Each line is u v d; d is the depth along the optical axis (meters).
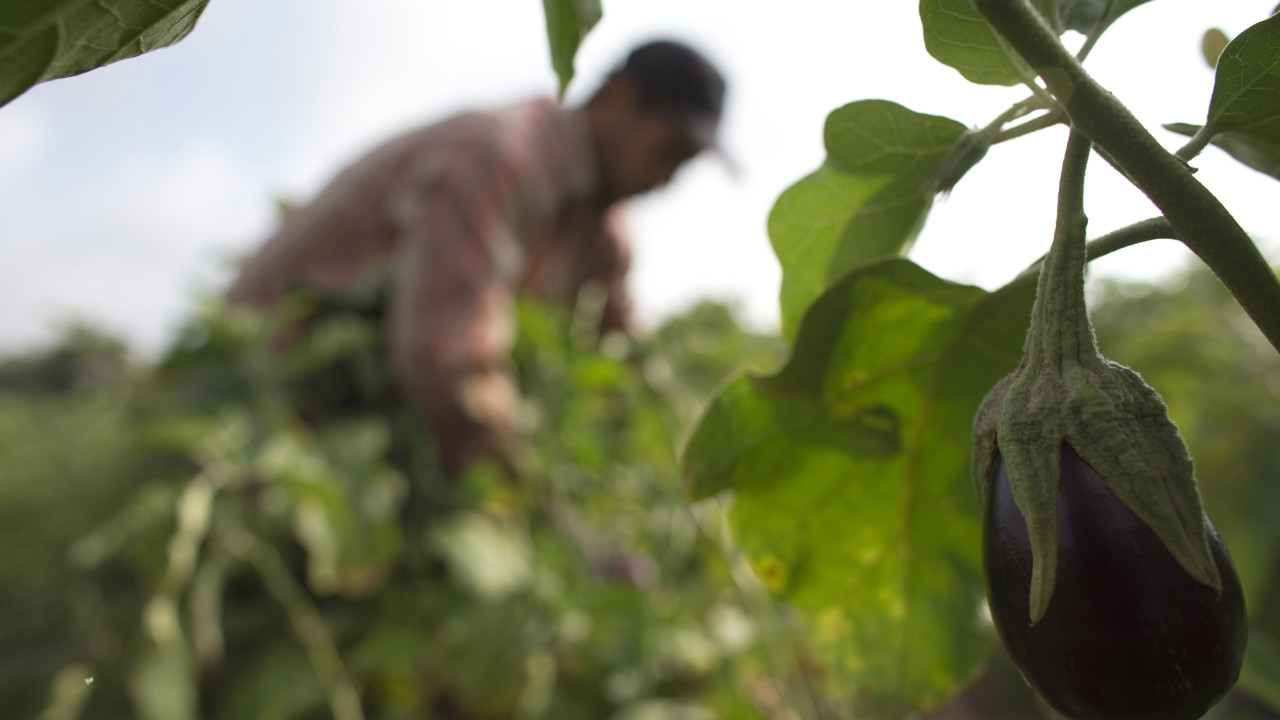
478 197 2.04
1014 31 0.34
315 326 2.04
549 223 2.38
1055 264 0.36
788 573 0.62
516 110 2.33
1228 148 0.45
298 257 2.12
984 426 0.39
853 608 0.63
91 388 2.35
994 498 0.38
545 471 2.00
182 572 1.43
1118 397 0.35
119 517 1.48
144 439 1.53
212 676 1.51
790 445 0.59
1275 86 0.39
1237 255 0.33
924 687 0.62
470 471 1.78
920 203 0.54
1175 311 2.98
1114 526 0.34
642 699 1.63
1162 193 0.33
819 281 0.59
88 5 0.31
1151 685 0.33
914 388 0.56
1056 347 0.36
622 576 1.82
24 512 1.66
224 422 1.60
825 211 0.56
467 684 1.49
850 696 0.64
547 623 1.58
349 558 1.54
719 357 2.39
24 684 1.36
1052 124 0.42
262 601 1.64
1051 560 0.34
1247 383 2.60
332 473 1.59
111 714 1.36
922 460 0.58
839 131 0.51
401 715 1.58
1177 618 0.33
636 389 2.07
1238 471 2.44
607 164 2.54
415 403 1.89
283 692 1.45
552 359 2.16
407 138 2.20
